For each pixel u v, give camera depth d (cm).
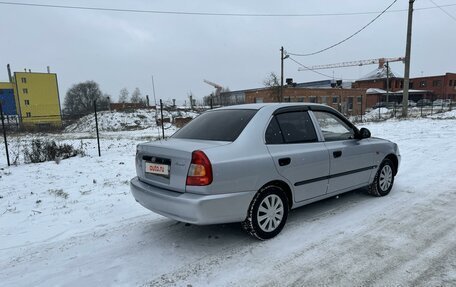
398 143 1136
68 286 313
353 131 512
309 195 434
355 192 582
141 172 414
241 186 358
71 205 550
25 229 452
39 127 3044
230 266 339
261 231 386
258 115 405
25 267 350
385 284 298
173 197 350
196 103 4831
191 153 345
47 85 6744
